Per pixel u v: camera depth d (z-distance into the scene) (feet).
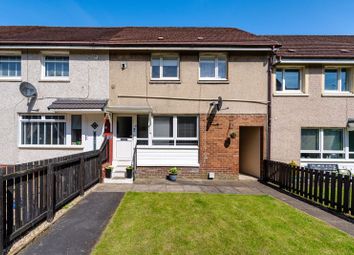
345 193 22.22
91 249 14.64
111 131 38.58
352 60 37.93
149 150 38.73
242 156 45.80
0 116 37.86
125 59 38.73
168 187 31.76
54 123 38.58
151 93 38.70
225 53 38.93
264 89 39.04
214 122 38.73
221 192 29.53
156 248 14.79
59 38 39.17
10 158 37.88
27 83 37.14
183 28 51.75
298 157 38.83
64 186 22.38
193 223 18.84
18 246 14.67
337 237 16.78
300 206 24.29
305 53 39.32
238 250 14.74
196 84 38.83
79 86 38.32
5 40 36.60
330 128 39.52
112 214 20.62
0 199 12.92
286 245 15.47
